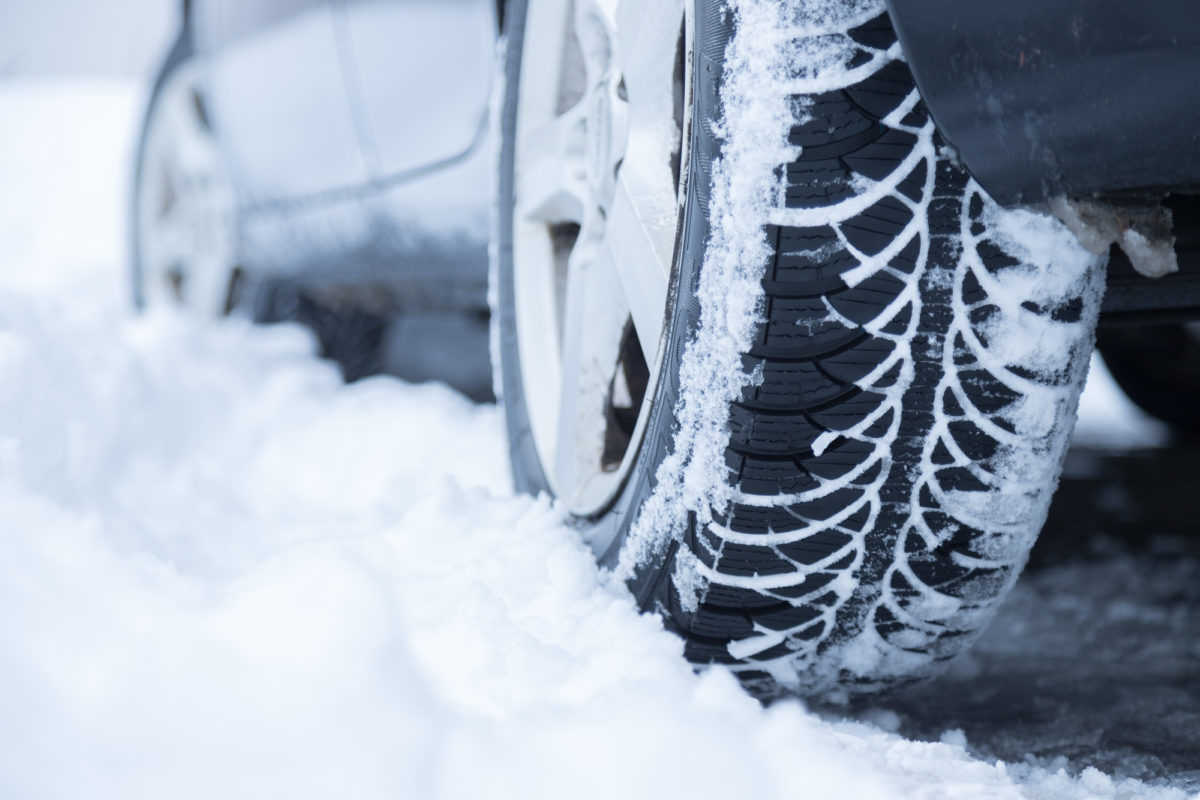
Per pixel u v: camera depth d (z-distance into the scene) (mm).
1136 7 1542
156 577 1728
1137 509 2562
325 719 1477
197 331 2971
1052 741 1772
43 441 2051
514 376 2098
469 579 1804
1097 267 1666
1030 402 1664
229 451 2572
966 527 1688
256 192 3229
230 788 1454
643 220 1812
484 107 2307
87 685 1493
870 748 1687
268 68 3047
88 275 5793
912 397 1661
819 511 1679
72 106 9750
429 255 2604
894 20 1593
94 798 1447
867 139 1644
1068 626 2055
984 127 1592
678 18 1796
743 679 1762
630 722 1534
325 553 1556
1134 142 1565
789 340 1657
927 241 1646
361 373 3383
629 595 1783
